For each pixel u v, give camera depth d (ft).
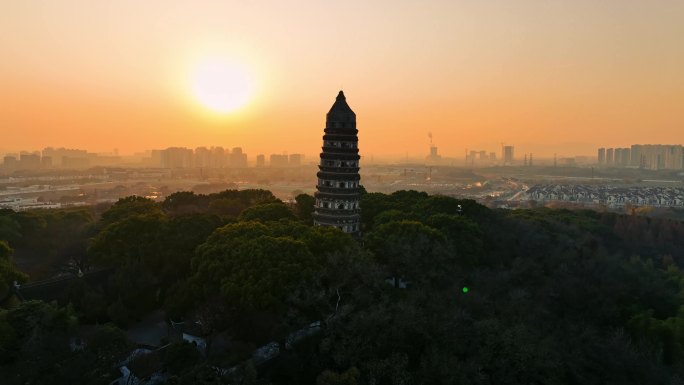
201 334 304.71
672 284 562.25
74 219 602.03
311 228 406.82
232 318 300.40
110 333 272.51
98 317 341.41
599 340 374.43
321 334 322.75
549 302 430.20
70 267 456.04
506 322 357.41
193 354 269.64
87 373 241.55
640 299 483.92
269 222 445.37
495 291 407.64
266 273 316.60
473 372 290.15
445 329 311.06
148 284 372.79
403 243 403.54
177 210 606.14
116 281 365.40
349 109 455.22
